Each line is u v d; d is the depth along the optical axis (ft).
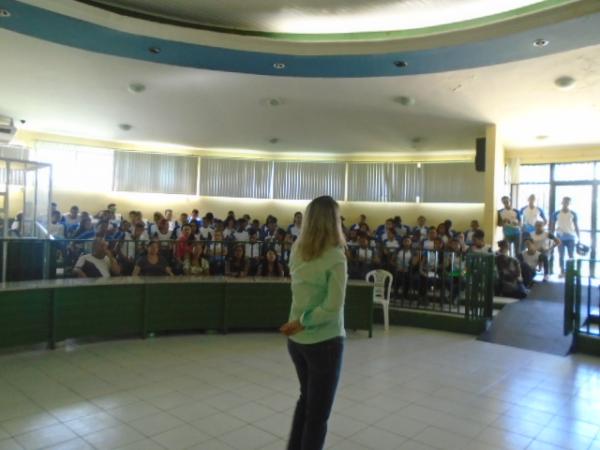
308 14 15.03
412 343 17.43
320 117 26.20
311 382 6.69
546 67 17.60
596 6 12.23
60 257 19.17
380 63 16.34
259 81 20.58
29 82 21.56
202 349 15.43
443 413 10.70
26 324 14.16
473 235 25.63
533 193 32.89
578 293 17.37
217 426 9.53
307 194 39.22
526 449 9.04
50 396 10.87
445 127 27.02
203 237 27.68
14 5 12.85
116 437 8.91
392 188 37.76
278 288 18.10
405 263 21.63
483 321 18.94
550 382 13.25
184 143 35.88
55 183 34.22
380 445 8.98
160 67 19.24
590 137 28.45
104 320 15.75
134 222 27.94
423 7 14.35
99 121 29.22
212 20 15.55
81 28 14.25
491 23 13.91
